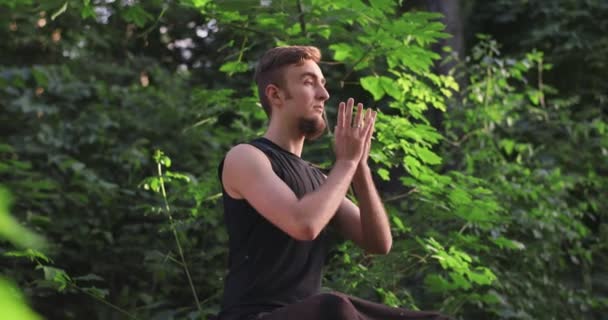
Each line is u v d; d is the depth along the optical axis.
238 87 7.84
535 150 5.97
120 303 5.65
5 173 5.85
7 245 4.73
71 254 5.90
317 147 4.04
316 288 2.23
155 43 9.25
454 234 4.30
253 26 4.08
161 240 5.61
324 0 3.75
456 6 6.88
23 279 4.85
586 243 6.61
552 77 8.59
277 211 2.02
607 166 6.54
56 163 6.36
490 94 5.61
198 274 5.26
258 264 2.16
